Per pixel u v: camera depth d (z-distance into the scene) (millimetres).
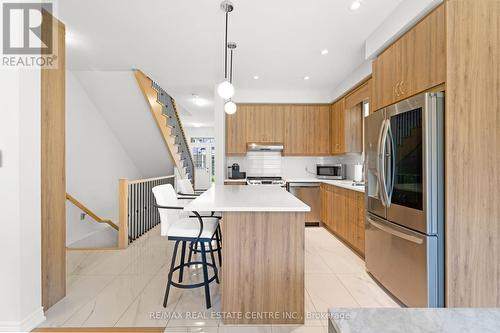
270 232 1867
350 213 3475
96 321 1895
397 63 2314
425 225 1830
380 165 2291
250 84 4547
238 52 3234
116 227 4598
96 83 4250
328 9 2344
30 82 1815
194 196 2980
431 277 1814
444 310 598
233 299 1864
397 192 2166
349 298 2244
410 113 2004
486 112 1779
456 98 1769
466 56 1771
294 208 1717
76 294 2277
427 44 1941
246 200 2035
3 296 1718
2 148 1707
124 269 2826
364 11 2371
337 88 4625
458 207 1775
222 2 2238
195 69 3814
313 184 4688
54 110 2104
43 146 1988
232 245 1860
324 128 4988
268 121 4957
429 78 1924
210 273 2717
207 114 7109
